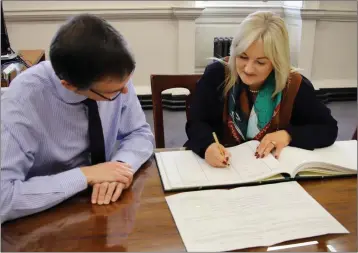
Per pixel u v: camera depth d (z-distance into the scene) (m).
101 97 0.96
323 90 4.30
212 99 1.51
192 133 1.35
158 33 3.94
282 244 0.84
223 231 0.87
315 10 4.00
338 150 1.29
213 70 1.52
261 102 1.50
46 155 1.12
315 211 0.95
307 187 1.08
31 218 0.92
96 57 0.86
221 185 1.07
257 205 0.97
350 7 4.12
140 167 1.18
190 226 0.89
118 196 1.00
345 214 0.95
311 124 1.42
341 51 4.30
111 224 0.90
